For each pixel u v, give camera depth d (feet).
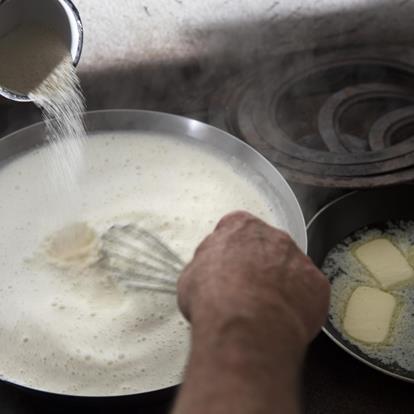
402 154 3.28
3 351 2.43
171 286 2.61
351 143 3.45
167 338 2.45
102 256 2.74
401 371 2.57
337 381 2.58
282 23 4.00
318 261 2.99
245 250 1.65
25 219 2.97
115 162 3.23
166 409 2.44
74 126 3.21
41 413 2.47
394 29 4.12
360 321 2.76
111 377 2.34
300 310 1.59
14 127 3.61
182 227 2.89
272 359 1.41
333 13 4.04
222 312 1.47
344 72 3.90
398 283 2.91
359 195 3.12
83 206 3.02
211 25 3.91
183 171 3.18
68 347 2.42
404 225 3.16
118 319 2.50
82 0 3.67
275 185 2.96
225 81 3.84
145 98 3.82
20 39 3.01
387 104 3.76
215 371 1.37
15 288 2.66
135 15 3.77
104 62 3.89
